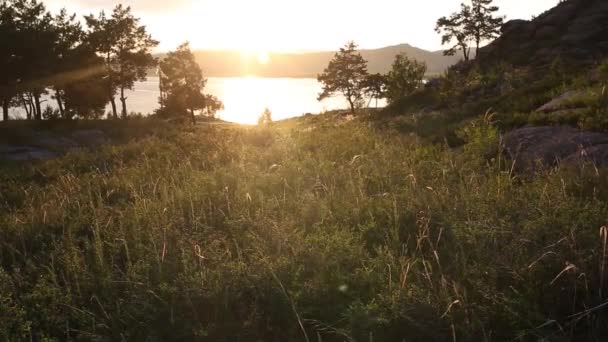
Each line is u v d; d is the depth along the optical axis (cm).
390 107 2625
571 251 369
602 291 342
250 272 414
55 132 3006
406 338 327
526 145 830
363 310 342
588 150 725
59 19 4766
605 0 3025
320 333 350
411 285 369
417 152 932
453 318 335
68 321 389
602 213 436
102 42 5891
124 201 758
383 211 570
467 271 387
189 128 2219
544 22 3027
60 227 643
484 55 3059
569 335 315
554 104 1111
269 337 354
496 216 470
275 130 1662
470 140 962
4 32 3394
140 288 408
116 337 360
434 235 486
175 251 486
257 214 571
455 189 617
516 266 369
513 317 326
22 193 950
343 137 1252
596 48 2572
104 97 5659
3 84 3544
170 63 7731
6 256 543
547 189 541
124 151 1451
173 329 356
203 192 716
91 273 460
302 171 807
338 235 484
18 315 375
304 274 419
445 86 2480
